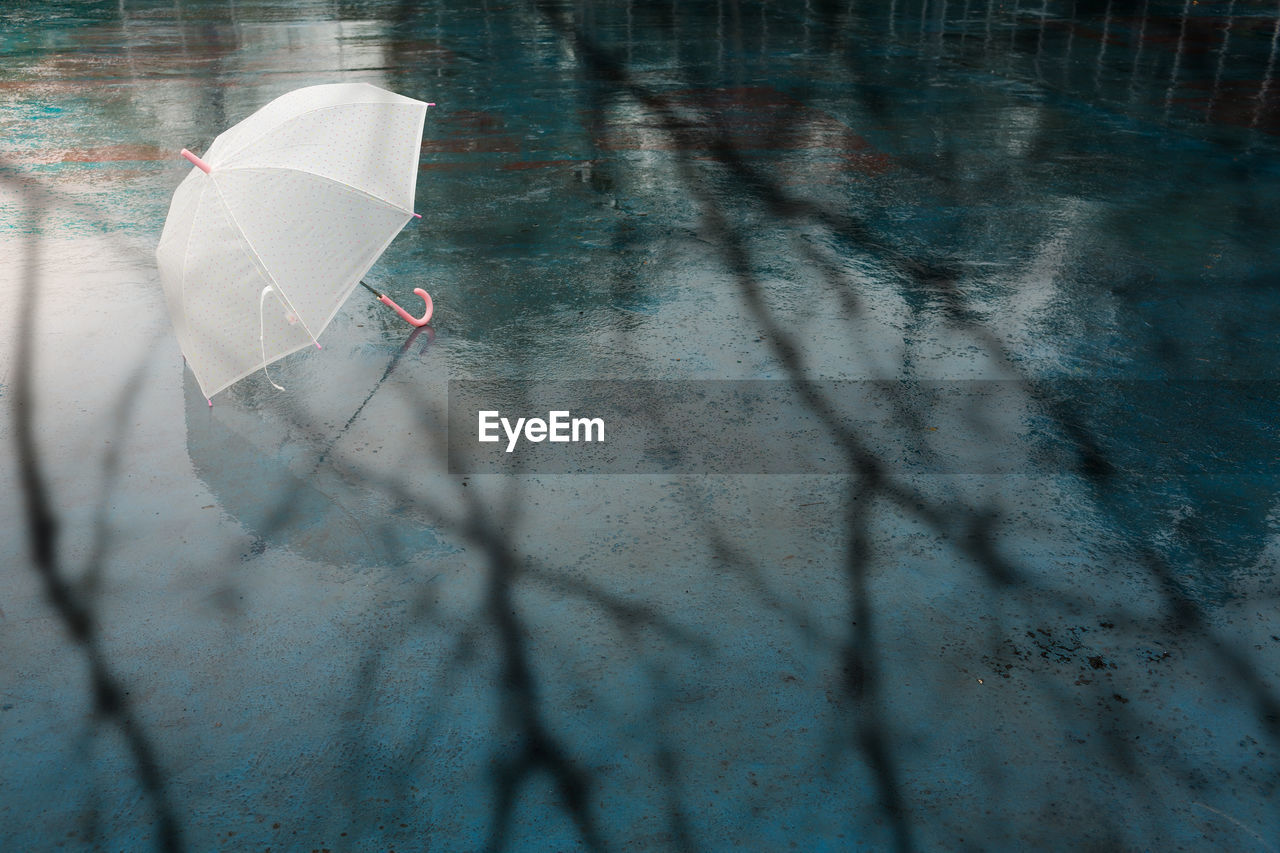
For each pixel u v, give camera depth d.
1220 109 9.91
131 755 2.75
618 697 2.93
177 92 10.78
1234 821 2.54
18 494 3.87
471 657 3.07
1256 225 6.77
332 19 15.45
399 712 2.88
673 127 9.23
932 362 4.90
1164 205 7.18
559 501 3.81
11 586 3.38
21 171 7.93
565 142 8.73
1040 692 2.93
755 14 15.56
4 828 2.55
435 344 5.06
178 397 4.56
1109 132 9.07
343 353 4.96
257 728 2.83
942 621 3.21
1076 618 3.21
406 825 2.55
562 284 5.83
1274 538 3.59
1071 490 3.88
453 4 16.78
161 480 3.95
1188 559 3.48
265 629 3.19
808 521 3.69
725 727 2.82
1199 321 5.35
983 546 3.55
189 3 17.42
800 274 5.99
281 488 3.89
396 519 3.71
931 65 11.91
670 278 5.93
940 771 2.69
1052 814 2.56
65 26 15.02
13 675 3.01
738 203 7.24
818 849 2.48
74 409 4.46
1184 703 2.89
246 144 4.24
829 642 3.12
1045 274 5.98
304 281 4.25
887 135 8.98
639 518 3.71
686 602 3.29
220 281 4.10
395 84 10.98
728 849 2.48
